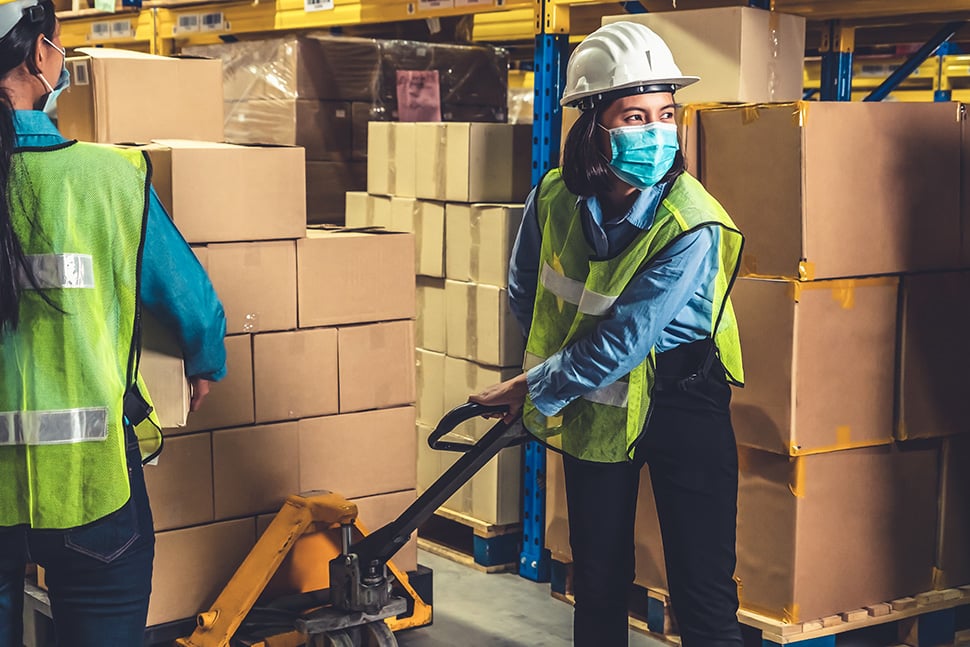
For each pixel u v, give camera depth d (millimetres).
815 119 2877
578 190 2342
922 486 3258
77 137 3166
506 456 3988
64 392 1683
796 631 3020
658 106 2252
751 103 3039
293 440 3154
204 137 3275
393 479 3367
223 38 5723
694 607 2393
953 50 5898
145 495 1836
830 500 3059
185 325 1926
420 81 4793
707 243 2211
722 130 3055
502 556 4051
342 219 4680
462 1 4070
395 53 4734
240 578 3008
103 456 1705
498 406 2529
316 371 3174
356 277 3215
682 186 2293
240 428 3062
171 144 2975
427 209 4148
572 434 2438
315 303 3148
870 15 3500
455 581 3930
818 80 6734
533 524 3904
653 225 2246
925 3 3311
